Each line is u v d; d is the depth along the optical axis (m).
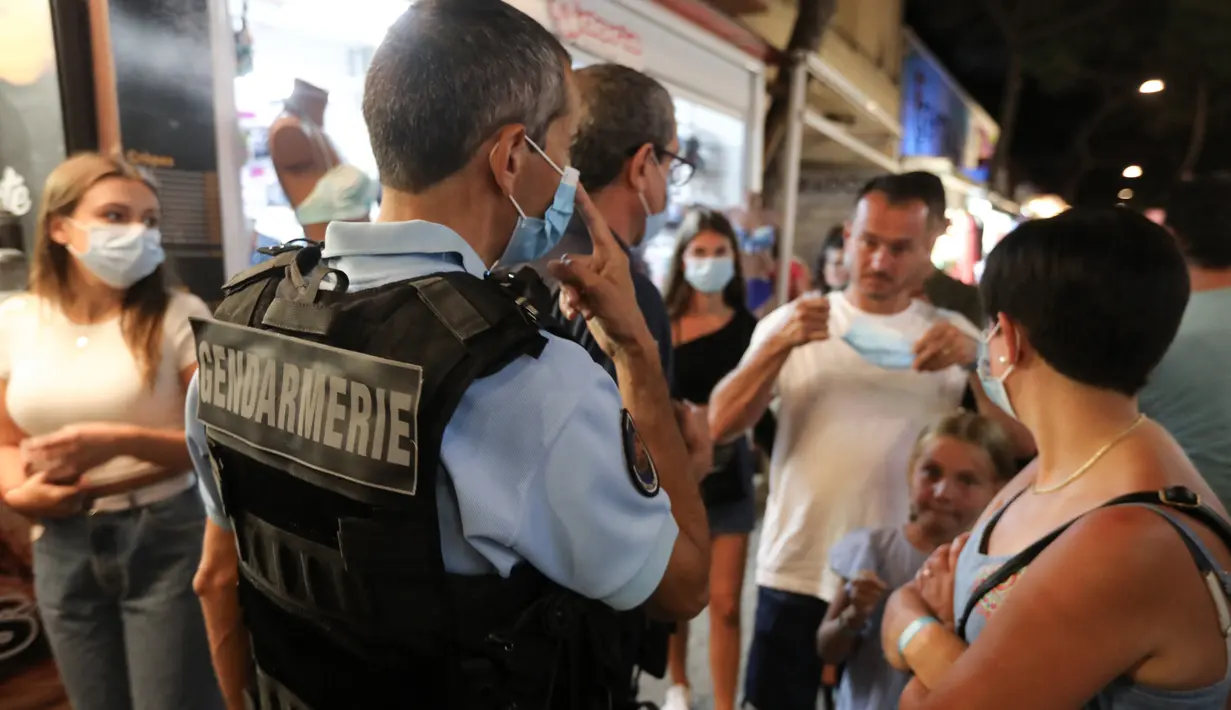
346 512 0.80
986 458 1.69
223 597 1.23
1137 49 11.41
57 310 1.69
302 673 0.91
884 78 8.94
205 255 1.99
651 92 1.44
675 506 1.04
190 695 1.80
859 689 1.75
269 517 0.91
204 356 0.99
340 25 2.36
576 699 0.91
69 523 1.70
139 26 1.82
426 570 0.77
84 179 1.59
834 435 1.87
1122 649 0.78
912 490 1.76
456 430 0.77
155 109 1.87
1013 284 0.96
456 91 0.83
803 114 5.67
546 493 0.79
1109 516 0.83
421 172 0.87
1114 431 0.93
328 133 2.40
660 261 4.25
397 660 0.82
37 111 1.77
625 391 1.07
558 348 0.85
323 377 0.81
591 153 1.40
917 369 1.72
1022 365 0.99
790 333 1.78
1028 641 0.80
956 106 12.37
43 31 1.74
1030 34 10.95
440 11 0.86
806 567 1.91
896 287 1.86
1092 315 0.89
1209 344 1.89
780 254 5.57
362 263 0.87
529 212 0.97
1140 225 0.91
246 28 2.07
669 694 2.63
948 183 9.20
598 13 3.35
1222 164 14.30
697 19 4.19
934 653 1.03
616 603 0.88
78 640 1.74
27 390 1.68
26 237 1.84
